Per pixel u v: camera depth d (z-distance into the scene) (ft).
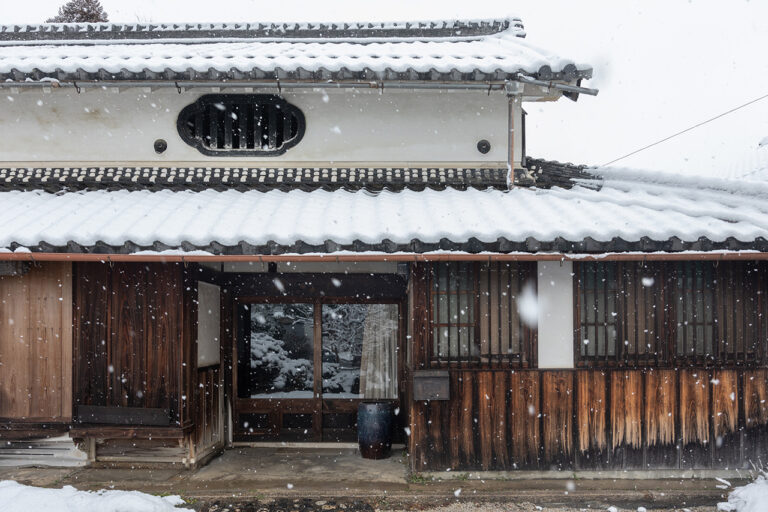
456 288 23.38
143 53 27.35
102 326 23.76
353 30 35.68
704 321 23.31
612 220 21.67
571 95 27.94
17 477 23.43
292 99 27.73
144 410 23.16
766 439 23.06
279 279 29.40
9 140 27.66
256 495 21.48
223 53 27.55
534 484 22.35
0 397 24.02
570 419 23.06
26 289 24.11
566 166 28.50
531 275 23.39
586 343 23.34
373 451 26.45
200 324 25.85
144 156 27.63
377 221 21.85
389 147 27.84
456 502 21.03
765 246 20.02
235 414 29.48
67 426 23.73
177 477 23.54
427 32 35.65
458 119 27.94
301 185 26.94
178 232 21.16
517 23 35.32
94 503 19.16
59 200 25.16
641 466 22.99
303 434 29.43
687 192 25.04
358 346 30.14
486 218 22.29
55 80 25.20
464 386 23.07
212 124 27.94
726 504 20.26
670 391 23.15
